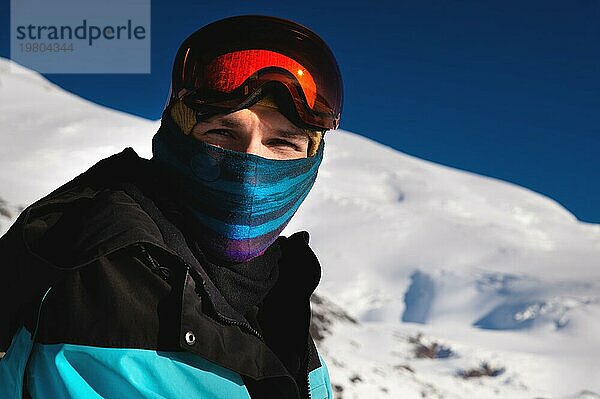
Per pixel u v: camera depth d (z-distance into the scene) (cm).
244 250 85
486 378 1270
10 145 3625
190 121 82
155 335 73
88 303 71
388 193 4953
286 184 85
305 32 84
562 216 5188
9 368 76
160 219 79
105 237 72
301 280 94
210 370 76
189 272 76
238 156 81
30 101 4903
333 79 86
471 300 2967
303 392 92
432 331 1842
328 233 4012
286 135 83
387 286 3316
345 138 6172
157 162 87
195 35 83
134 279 73
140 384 71
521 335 1978
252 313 91
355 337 1189
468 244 3928
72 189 82
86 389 71
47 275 73
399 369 1045
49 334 72
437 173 5672
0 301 77
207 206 83
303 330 93
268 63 79
